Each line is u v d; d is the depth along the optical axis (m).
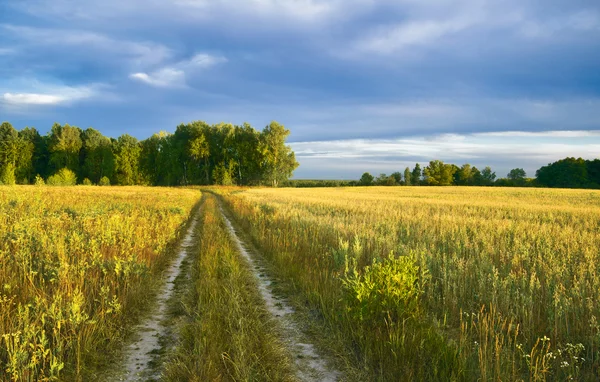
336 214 18.41
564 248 9.05
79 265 6.74
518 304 5.47
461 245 9.62
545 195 45.50
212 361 4.25
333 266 8.59
